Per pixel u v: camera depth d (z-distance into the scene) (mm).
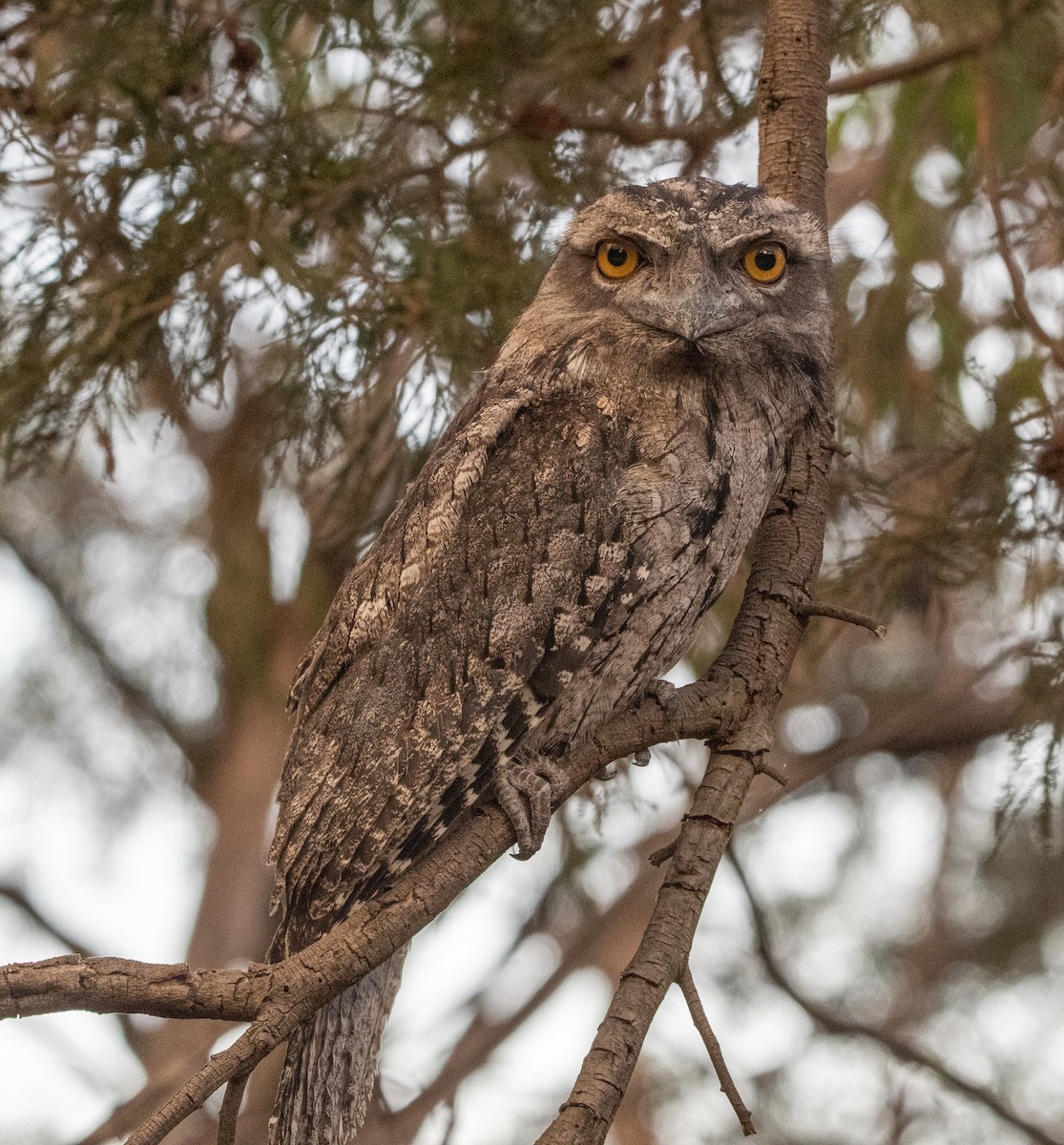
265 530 12617
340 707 7652
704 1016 6457
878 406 10961
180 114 7906
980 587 10797
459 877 6609
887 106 12789
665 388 7629
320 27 8125
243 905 17953
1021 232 10414
